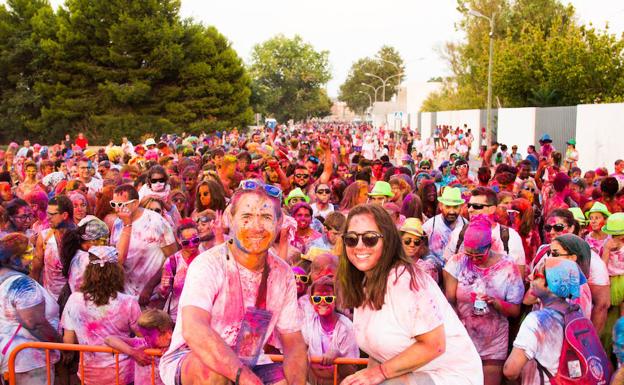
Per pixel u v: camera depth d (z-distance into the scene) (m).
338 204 9.35
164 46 48.03
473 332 5.03
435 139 41.28
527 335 3.98
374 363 3.35
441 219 6.66
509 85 40.59
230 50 53.38
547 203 8.45
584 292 4.93
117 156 16.58
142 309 5.92
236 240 2.92
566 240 4.95
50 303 5.03
